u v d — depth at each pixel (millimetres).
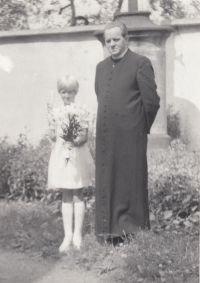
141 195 4828
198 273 4148
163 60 7238
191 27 8078
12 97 8586
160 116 7414
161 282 4031
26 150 7262
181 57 8180
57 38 8422
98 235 4836
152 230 5121
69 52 8391
